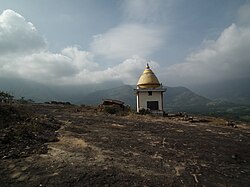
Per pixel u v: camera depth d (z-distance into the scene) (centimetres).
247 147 1295
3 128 1237
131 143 1247
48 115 2273
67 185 658
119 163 886
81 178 709
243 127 2247
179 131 1744
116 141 1273
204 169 884
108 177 732
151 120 2419
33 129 1321
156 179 750
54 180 686
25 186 643
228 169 902
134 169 830
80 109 3331
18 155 882
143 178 750
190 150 1158
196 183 741
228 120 2819
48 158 885
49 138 1213
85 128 1667
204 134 1656
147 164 901
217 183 753
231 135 1677
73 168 791
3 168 757
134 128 1798
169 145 1245
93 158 926
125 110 3438
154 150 1121
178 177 782
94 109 3338
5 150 923
